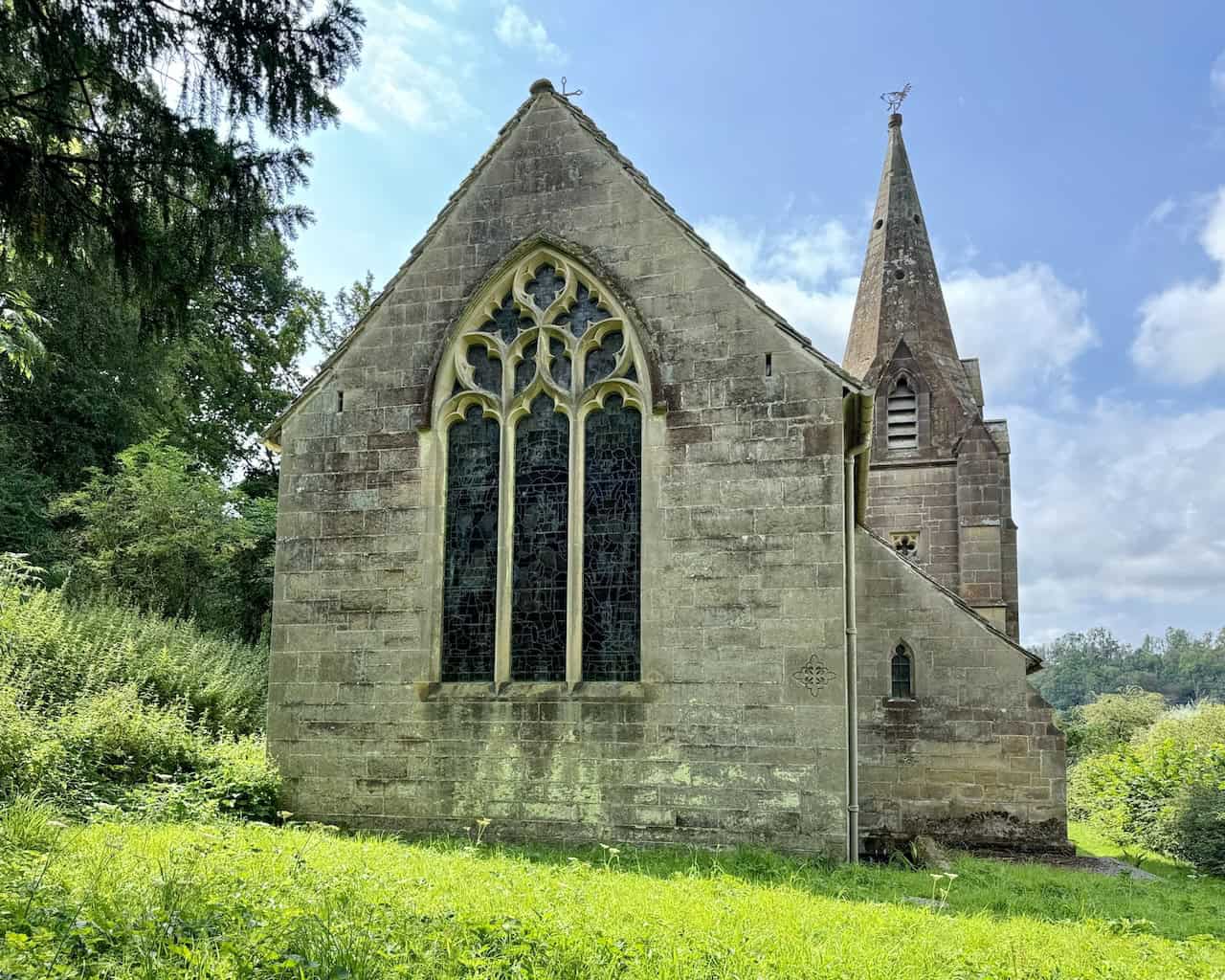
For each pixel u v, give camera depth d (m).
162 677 22.19
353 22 9.88
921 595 21.98
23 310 16.50
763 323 16.27
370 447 17.75
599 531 16.66
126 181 9.55
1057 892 14.05
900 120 35.94
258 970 6.59
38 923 7.04
